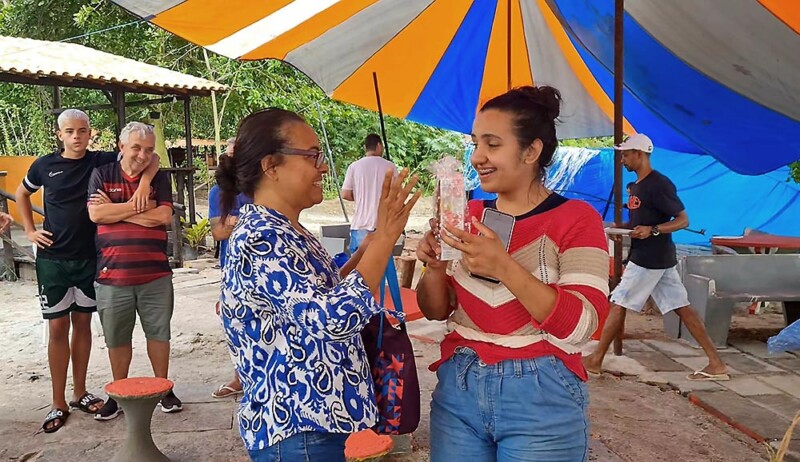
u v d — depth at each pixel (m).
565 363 1.88
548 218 1.88
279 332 1.81
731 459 3.88
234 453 3.96
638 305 5.23
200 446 4.05
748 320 7.19
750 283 6.66
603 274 1.82
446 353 2.02
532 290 1.70
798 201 9.76
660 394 4.95
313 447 1.81
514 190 1.93
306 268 1.78
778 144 5.84
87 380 5.20
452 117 7.78
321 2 4.84
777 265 6.68
